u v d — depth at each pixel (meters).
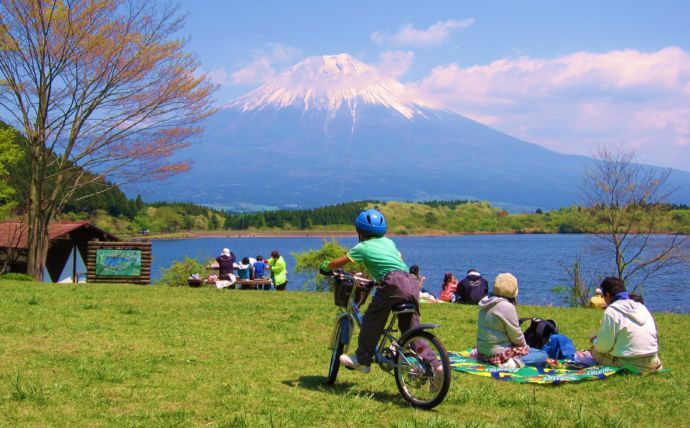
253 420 5.66
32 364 7.84
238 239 175.88
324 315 14.16
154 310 14.24
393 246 7.09
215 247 123.56
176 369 8.03
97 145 27.95
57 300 15.44
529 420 5.94
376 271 6.96
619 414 6.37
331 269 7.21
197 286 26.89
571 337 12.40
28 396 6.16
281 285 26.44
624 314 8.71
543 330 9.30
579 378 8.09
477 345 8.97
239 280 26.11
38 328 10.68
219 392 6.81
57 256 34.06
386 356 6.91
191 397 6.56
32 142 27.09
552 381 7.91
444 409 6.48
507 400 6.91
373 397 6.93
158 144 28.42
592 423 5.94
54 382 6.93
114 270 26.64
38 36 25.86
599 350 8.87
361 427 5.68
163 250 109.19
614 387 7.83
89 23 26.05
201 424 5.59
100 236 35.69
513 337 8.68
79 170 28.91
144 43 27.12
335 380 7.63
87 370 7.61
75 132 27.56
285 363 8.74
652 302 36.97
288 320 13.25
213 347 9.78
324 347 10.10
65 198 28.75
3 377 7.09
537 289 44.47
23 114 26.73
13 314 12.38
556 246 126.88
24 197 31.42
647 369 8.66
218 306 15.59
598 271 32.12
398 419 6.00
